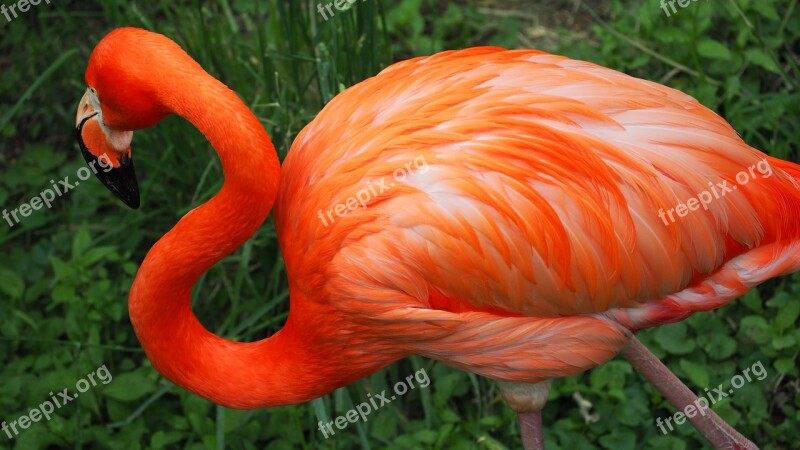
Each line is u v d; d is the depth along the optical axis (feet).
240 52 12.75
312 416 10.93
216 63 12.04
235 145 7.77
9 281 12.21
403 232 7.97
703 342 11.07
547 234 7.93
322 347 8.75
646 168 7.99
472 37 14.20
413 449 10.59
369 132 8.35
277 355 8.86
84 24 13.83
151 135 12.35
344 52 11.89
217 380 8.77
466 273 8.00
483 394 11.41
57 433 10.91
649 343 11.14
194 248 8.32
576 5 14.40
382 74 9.11
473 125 8.07
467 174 7.91
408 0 13.91
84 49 13.88
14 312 12.00
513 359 8.46
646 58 13.14
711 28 13.60
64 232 12.93
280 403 9.05
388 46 12.04
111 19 12.75
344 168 8.20
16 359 11.78
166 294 8.46
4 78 14.02
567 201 7.93
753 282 8.55
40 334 11.86
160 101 7.92
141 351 11.89
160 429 11.34
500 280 8.03
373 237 8.03
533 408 9.11
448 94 8.40
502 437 11.03
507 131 8.07
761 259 8.46
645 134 8.13
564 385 10.98
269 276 11.87
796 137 12.03
